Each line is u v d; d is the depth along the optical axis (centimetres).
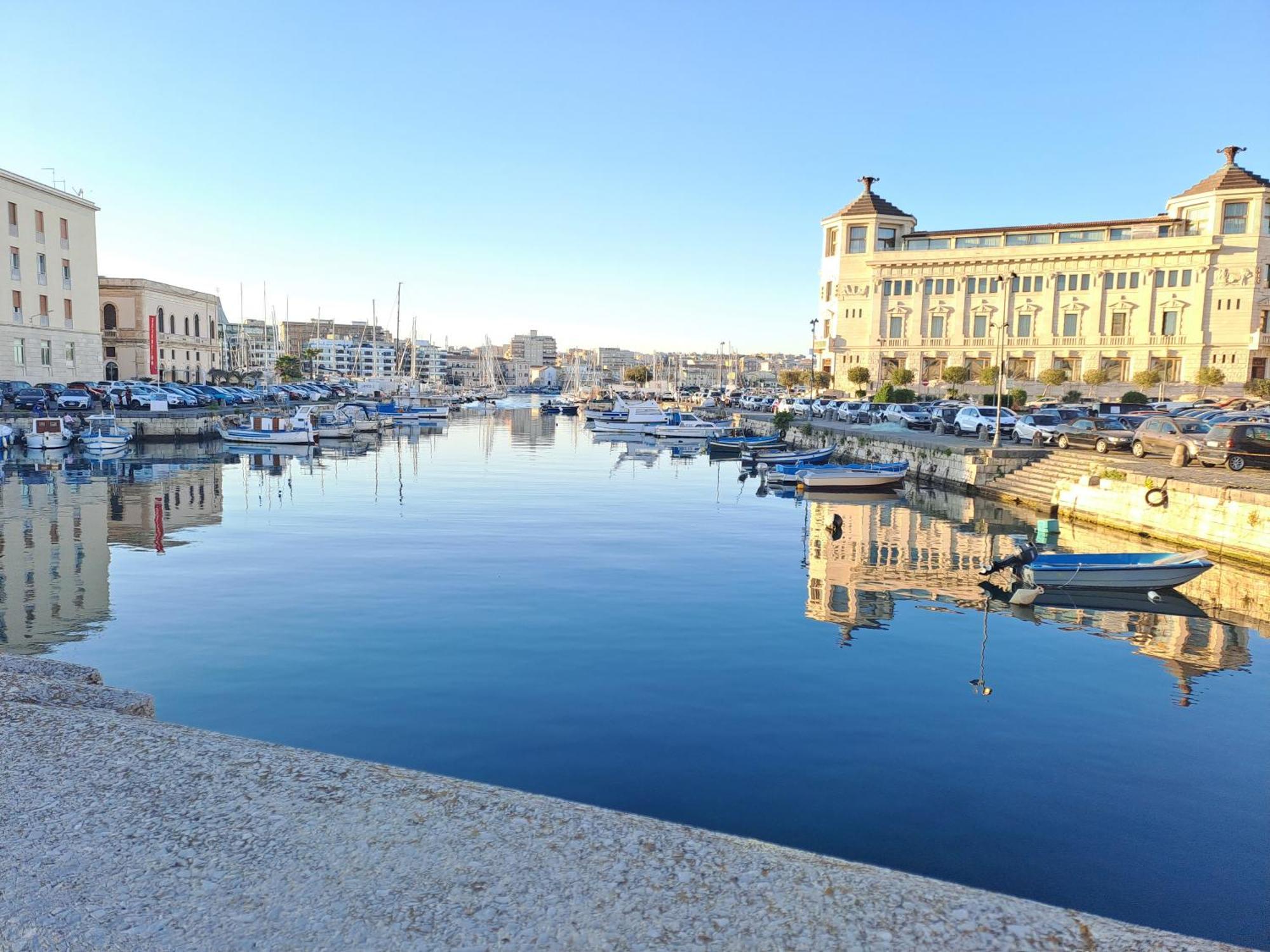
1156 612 1812
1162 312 8544
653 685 1299
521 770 991
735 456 5816
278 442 5841
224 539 2533
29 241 6362
